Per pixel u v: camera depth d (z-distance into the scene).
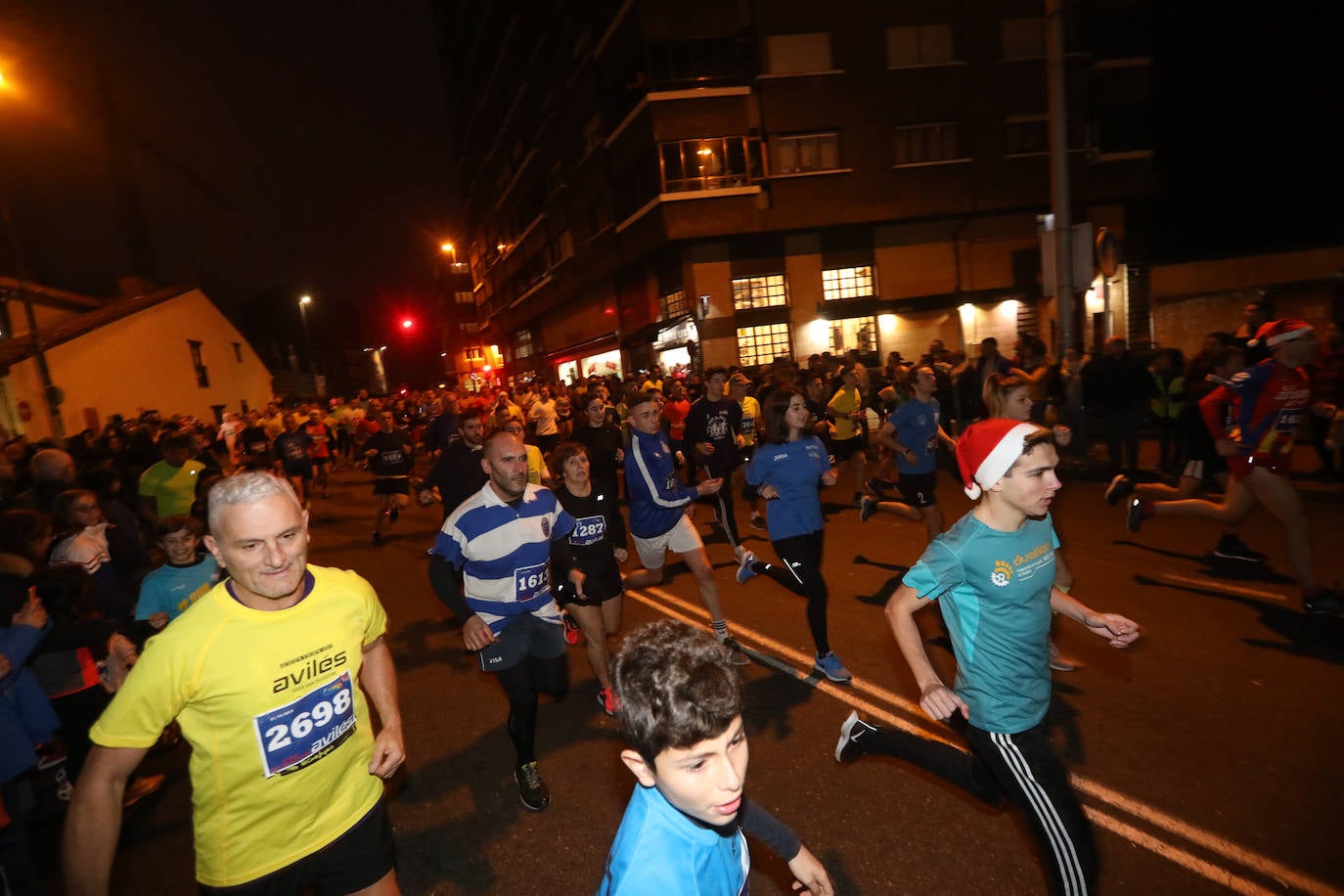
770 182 24.12
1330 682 4.00
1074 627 5.07
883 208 24.61
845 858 3.00
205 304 33.22
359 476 20.80
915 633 2.32
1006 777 2.30
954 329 25.53
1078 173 25.47
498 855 3.27
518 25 35.53
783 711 4.28
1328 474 8.57
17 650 2.99
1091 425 13.05
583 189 31.41
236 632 1.79
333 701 1.95
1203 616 5.04
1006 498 2.25
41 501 5.96
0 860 2.89
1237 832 2.92
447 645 6.17
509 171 43.41
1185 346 22.64
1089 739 3.67
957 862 2.92
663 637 1.37
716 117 23.78
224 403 33.75
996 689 2.30
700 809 1.31
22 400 21.58
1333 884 2.62
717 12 23.55
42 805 3.90
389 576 8.69
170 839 3.72
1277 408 4.81
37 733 3.10
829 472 4.64
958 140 24.94
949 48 24.66
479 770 4.04
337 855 2.00
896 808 3.29
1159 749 3.53
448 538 3.38
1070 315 10.71
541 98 34.84
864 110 24.33
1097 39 25.47
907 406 6.18
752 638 5.47
